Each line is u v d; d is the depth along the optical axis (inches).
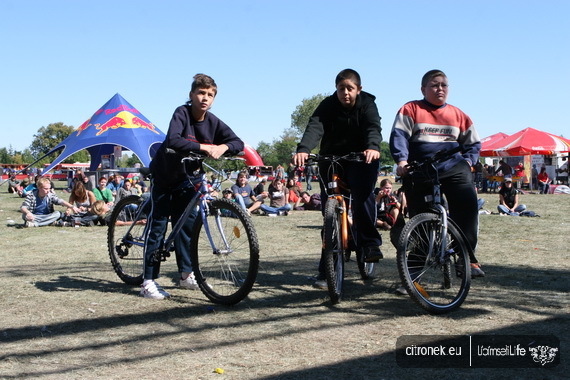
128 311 167.2
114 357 125.6
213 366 119.3
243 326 149.7
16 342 137.3
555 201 751.7
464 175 182.2
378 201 407.8
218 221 177.6
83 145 641.6
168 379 112.0
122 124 659.4
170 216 196.1
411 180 184.1
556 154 1182.3
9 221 480.1
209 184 185.9
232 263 176.1
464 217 183.3
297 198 646.5
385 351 127.6
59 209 652.7
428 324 148.8
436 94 184.1
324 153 193.0
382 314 159.6
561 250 292.5
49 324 153.3
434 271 173.9
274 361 122.0
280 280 213.3
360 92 191.3
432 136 185.0
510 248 300.8
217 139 190.5
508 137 1089.4
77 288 200.8
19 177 1488.7
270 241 344.8
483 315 156.9
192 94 182.5
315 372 115.1
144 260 187.8
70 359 124.5
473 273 204.4
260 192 597.6
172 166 181.9
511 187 543.5
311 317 157.5
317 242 339.6
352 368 117.3
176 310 168.1
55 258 277.4
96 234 390.0
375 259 189.8
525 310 162.2
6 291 195.3
